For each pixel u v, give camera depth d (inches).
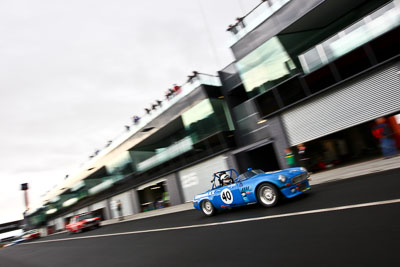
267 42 504.1
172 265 162.9
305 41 515.8
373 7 444.1
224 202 302.5
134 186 978.7
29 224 2404.0
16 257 470.0
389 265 92.1
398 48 352.2
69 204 1619.1
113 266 200.4
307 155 487.2
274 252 136.8
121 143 1002.7
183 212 492.4
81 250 338.3
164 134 895.7
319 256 116.5
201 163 708.0
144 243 266.1
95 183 1347.2
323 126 449.4
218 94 660.7
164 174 824.9
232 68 642.8
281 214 217.8
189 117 704.4
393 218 134.6
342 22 493.0
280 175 252.1
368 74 390.3
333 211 181.6
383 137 400.5
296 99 476.1
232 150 634.8
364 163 414.6
